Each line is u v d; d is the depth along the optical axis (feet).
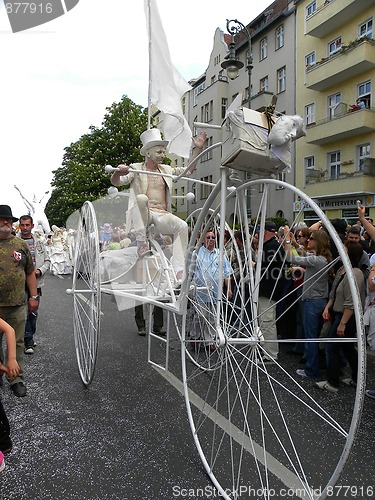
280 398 14.19
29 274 16.03
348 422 12.39
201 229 13.05
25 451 10.64
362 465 10.10
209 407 13.26
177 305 11.92
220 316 10.27
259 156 8.75
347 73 66.69
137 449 10.78
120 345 20.75
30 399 13.98
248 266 10.41
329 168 72.64
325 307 15.88
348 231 15.93
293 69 79.25
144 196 14.84
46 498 8.75
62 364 17.75
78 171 82.12
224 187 9.48
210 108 97.09
